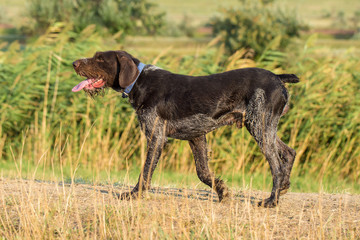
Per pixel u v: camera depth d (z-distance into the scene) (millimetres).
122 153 12109
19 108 12648
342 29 109312
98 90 7031
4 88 12812
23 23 31578
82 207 6301
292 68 13156
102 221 5621
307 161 12180
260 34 21469
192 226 5609
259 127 6293
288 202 6836
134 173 11016
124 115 12359
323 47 13789
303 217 6113
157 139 6555
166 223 5770
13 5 154375
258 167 11883
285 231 5645
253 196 7344
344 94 12391
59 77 12711
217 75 6566
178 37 82938
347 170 12000
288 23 22219
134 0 31266
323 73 12648
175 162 12117
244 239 5277
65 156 12141
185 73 12797
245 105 6391
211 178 6785
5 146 12648
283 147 6793
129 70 6613
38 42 13578
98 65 6820
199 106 6418
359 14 121750
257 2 22625
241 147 11852
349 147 12031
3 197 6121
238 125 6582
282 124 12320
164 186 8336
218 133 11945
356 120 11992
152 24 32625
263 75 6418
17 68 12859
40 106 12656
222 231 5547
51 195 6684
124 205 6195
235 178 10812
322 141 12266
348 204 6773
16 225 5805
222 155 11883
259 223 5832
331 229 5711
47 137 12117
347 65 13031
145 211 6027
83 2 29562
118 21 29641
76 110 12320
